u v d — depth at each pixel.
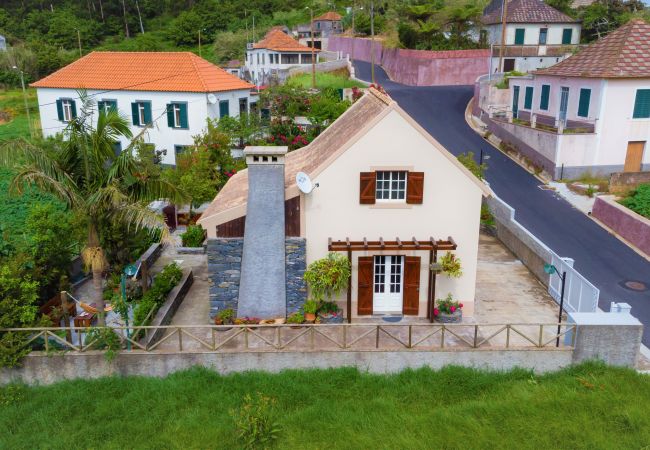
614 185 27.14
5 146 13.44
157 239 22.64
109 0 96.94
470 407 13.02
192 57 38.00
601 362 14.41
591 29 52.38
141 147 17.83
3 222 26.44
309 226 16.11
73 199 14.09
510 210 22.72
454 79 52.38
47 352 14.19
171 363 14.38
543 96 35.00
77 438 12.34
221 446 12.08
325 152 17.38
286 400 13.45
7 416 13.12
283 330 15.77
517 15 50.06
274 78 52.94
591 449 11.66
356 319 16.50
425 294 16.58
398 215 16.08
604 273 20.38
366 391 13.73
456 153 33.78
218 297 16.39
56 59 73.38
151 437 12.41
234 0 97.31
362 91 43.28
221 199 18.08
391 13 71.50
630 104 29.23
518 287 19.16
